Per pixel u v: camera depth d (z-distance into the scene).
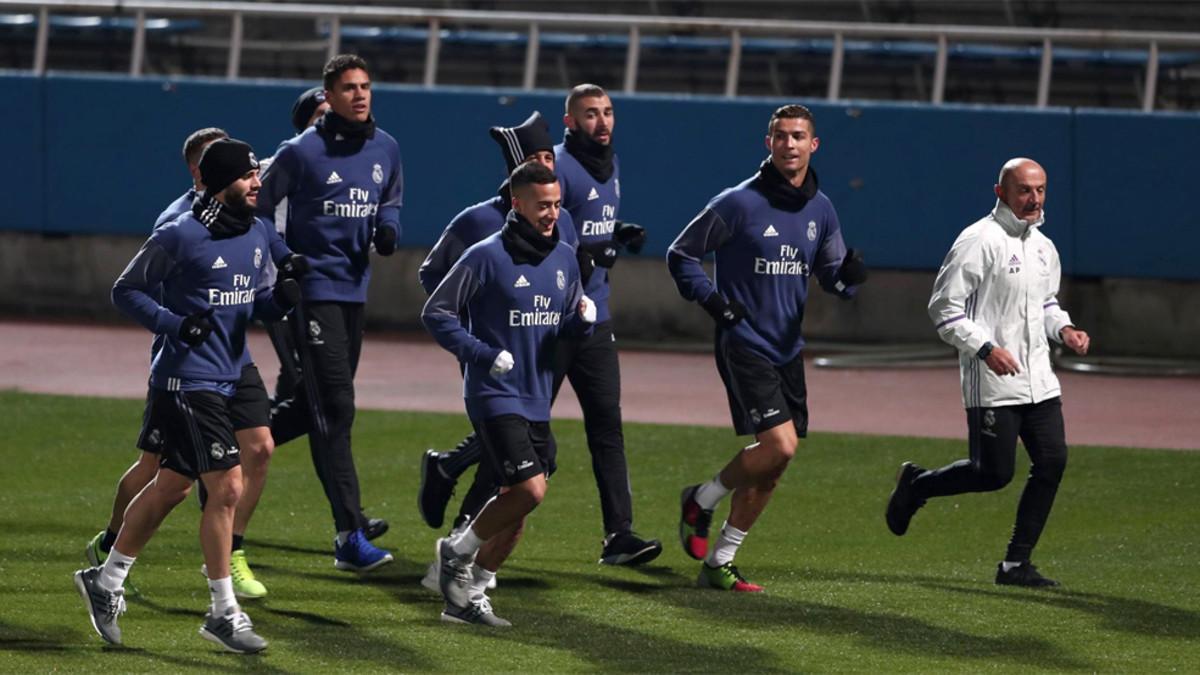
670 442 40.72
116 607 23.05
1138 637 23.91
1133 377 50.03
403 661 22.42
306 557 29.64
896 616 25.20
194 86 58.84
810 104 54.03
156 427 23.02
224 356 23.20
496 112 56.66
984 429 27.19
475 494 27.56
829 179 54.28
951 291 26.78
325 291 29.22
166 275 22.92
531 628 24.45
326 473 28.69
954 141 53.00
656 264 56.53
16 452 38.72
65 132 60.16
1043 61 53.62
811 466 38.09
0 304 61.88
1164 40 52.25
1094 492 35.22
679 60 62.84
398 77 65.75
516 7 68.81
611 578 28.02
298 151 29.16
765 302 26.84
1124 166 51.59
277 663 22.25
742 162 54.88
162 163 59.50
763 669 22.12
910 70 59.97
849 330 55.31
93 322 60.34
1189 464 37.91
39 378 49.12
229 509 22.94
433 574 25.50
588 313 24.61
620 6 67.44
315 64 65.25
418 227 57.81
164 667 21.92
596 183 29.91
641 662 22.45
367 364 52.44
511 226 24.05
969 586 27.38
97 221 60.28
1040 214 26.84
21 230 61.19
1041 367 27.08
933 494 28.56
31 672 21.53
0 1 61.25
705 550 28.03
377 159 29.78
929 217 53.53
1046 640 23.73
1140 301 52.19
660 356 54.62
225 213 23.06
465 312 25.23
